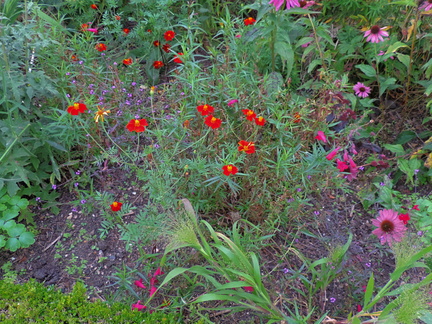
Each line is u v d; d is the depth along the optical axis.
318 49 1.46
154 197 1.08
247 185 1.19
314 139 1.31
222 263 1.02
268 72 1.56
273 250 1.18
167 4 1.67
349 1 1.56
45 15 1.48
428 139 1.44
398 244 0.90
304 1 1.50
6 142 1.20
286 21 1.43
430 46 1.49
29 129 1.25
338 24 1.67
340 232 1.24
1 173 1.20
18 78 1.22
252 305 1.00
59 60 1.45
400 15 1.57
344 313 1.05
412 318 0.78
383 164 1.30
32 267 1.16
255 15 1.90
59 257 1.18
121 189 1.33
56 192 1.32
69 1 1.74
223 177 1.09
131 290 1.02
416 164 1.33
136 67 1.59
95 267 1.16
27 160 1.29
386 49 1.50
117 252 1.19
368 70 1.49
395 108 1.57
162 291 1.08
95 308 1.00
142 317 1.00
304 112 1.17
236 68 1.32
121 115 1.39
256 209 1.17
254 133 1.14
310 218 1.26
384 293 0.89
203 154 1.22
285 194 1.10
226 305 1.06
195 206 1.17
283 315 0.93
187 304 1.03
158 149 1.18
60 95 1.32
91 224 1.25
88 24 1.73
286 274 1.13
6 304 1.01
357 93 1.47
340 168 1.16
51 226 1.25
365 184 1.35
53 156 1.35
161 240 1.04
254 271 0.90
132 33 1.70
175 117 1.20
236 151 1.08
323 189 1.31
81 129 1.33
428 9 1.27
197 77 1.32
